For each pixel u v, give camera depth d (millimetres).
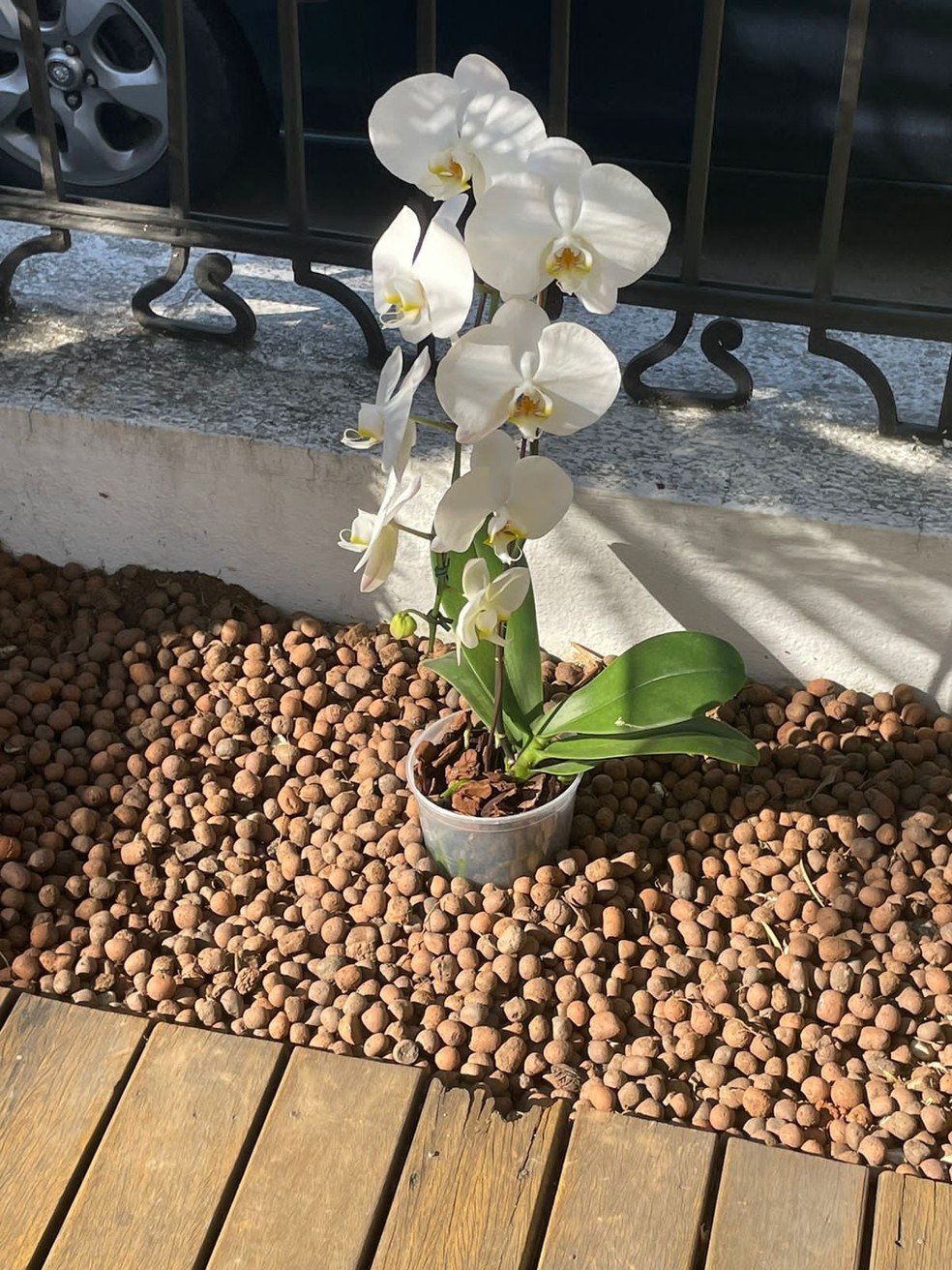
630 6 1496
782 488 1253
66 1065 973
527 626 1161
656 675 1099
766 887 1214
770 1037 1110
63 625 1428
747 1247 884
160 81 1510
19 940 1180
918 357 1411
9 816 1241
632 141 1608
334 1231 896
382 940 1180
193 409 1344
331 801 1285
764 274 1583
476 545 1102
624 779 1287
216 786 1284
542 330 885
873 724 1332
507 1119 941
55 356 1411
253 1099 954
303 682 1367
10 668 1371
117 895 1202
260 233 1329
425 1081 963
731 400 1332
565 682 1355
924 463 1280
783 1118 1068
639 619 1345
